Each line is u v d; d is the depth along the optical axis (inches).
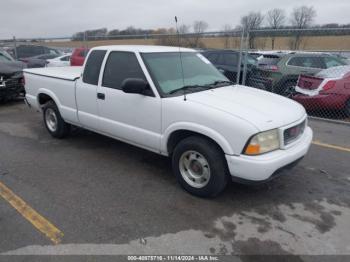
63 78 207.5
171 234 121.4
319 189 159.2
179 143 149.3
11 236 119.2
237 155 129.9
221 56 401.1
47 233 121.0
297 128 145.0
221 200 146.4
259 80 376.5
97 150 209.0
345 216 135.4
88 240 117.3
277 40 450.3
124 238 118.6
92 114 192.5
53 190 154.4
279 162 130.1
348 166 188.1
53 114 227.3
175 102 146.4
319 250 114.0
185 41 339.0
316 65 356.5
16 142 224.1
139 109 161.5
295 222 130.7
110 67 178.7
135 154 202.5
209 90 163.0
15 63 370.6
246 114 133.0
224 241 118.1
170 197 148.8
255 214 136.0
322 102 292.0
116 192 153.2
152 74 158.9
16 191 152.9
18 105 351.9
